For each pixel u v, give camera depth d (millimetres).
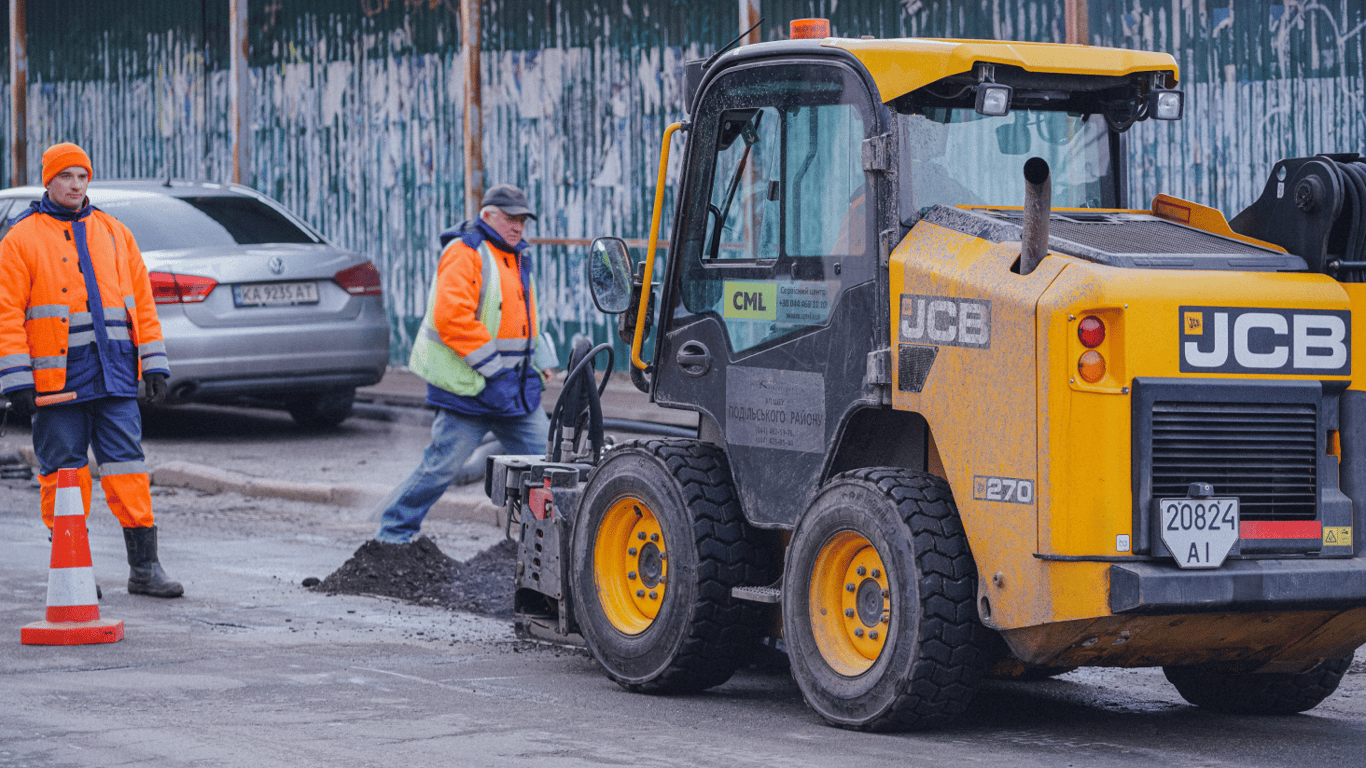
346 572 11875
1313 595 7180
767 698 8688
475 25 23641
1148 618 7086
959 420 7379
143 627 10305
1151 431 6996
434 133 26125
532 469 10016
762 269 8453
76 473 9930
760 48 8469
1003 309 7160
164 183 19625
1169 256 7293
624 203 23891
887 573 7523
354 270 19031
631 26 23578
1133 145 18828
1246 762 7258
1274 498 7258
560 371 24469
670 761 7055
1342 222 7484
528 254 12500
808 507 7973
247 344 18078
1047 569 7020
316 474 17000
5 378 10758
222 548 13531
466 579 11906
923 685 7422
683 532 8523
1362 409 7445
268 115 28312
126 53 30453
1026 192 7082
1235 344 7145
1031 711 8422
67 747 7199
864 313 7867
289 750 7172
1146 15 18516
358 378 19109
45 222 10945
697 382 8805
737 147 8641
